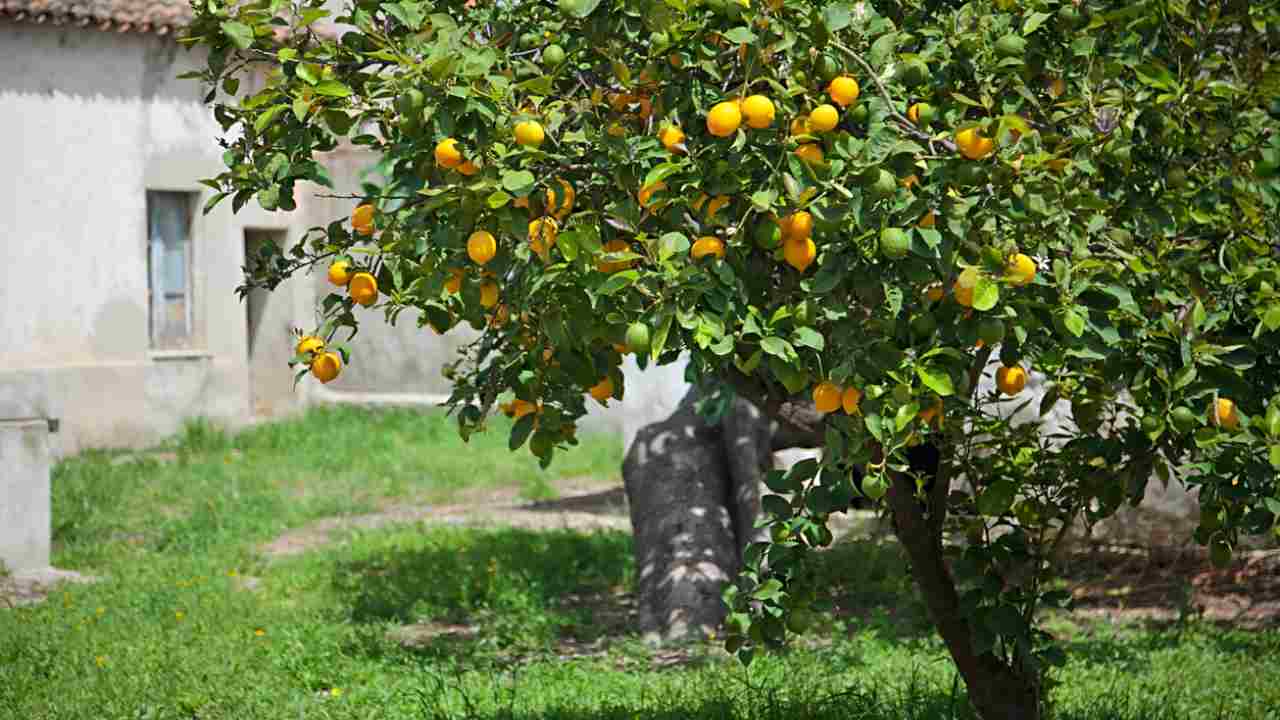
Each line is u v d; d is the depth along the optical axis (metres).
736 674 7.33
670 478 9.85
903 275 3.54
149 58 18.41
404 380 21.62
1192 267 4.00
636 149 3.57
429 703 7.06
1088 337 3.67
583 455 18.11
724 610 8.94
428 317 3.98
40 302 17.41
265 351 20.55
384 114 3.69
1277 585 9.36
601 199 3.81
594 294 3.47
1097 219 3.76
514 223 3.48
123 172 18.17
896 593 9.58
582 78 3.94
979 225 3.55
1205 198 4.21
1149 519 9.39
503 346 4.57
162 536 12.73
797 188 3.35
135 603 9.77
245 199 3.86
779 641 4.69
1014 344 3.74
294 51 3.59
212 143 19.09
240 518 13.62
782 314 3.47
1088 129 4.00
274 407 20.56
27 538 10.85
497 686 7.31
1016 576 4.59
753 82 3.45
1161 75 3.83
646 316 3.36
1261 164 4.19
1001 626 4.47
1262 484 4.00
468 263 3.68
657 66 3.66
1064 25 3.91
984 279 3.37
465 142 3.50
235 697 7.28
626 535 12.65
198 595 10.04
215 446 18.16
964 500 4.99
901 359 3.52
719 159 3.49
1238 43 4.51
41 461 10.91
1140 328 3.83
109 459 16.95
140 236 18.34
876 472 3.72
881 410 3.51
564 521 13.45
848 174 3.37
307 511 14.20
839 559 10.02
